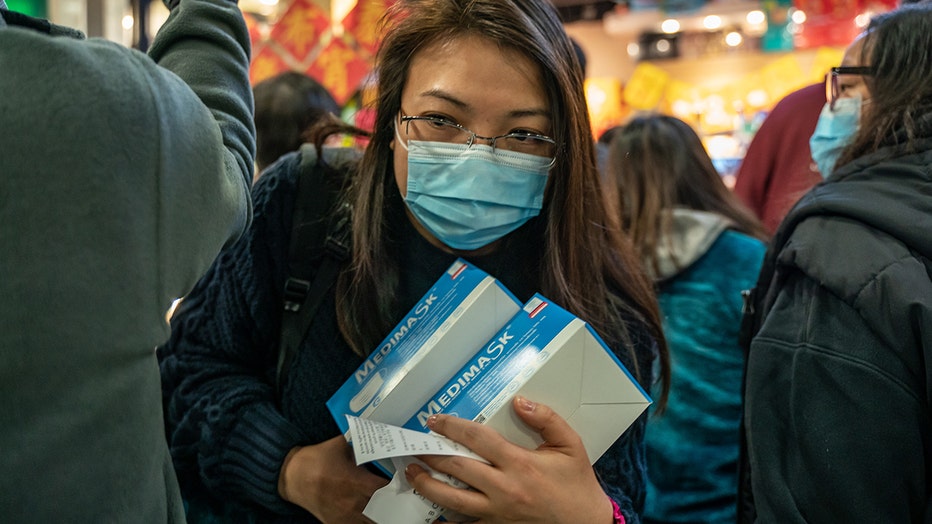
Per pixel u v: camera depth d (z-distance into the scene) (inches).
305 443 42.8
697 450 66.8
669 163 76.2
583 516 34.0
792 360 44.5
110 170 24.2
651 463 67.6
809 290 45.6
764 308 50.1
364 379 40.3
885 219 42.7
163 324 27.0
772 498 44.3
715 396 67.5
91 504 24.4
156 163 25.5
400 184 42.8
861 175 47.0
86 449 24.2
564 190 42.6
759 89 217.6
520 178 40.9
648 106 236.8
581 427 36.8
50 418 23.6
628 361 44.6
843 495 41.5
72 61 24.0
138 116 24.9
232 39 37.2
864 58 50.6
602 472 43.0
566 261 43.3
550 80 39.9
